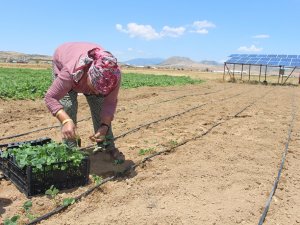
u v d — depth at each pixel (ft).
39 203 6.72
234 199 7.45
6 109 16.24
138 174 8.45
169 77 51.60
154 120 15.26
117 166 8.87
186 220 6.43
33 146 8.13
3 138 11.20
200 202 7.21
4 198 6.89
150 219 6.37
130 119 15.43
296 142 12.55
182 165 9.27
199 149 10.80
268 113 19.02
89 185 7.62
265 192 7.91
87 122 14.33
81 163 7.50
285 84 54.29
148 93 26.35
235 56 59.67
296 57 56.18
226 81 55.47
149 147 10.78
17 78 31.12
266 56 58.18
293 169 9.61
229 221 6.52
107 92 7.39
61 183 7.30
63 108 7.49
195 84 43.45
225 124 15.08
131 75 51.83
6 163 7.84
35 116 15.29
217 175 8.70
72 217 6.30
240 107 20.90
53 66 8.39
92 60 7.32
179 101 22.91
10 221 5.74
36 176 6.98
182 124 14.87
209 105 21.42
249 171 9.13
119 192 7.41
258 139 12.59
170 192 7.61
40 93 21.17
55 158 7.18
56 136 11.76
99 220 6.25
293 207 7.32
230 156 10.22
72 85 7.53
